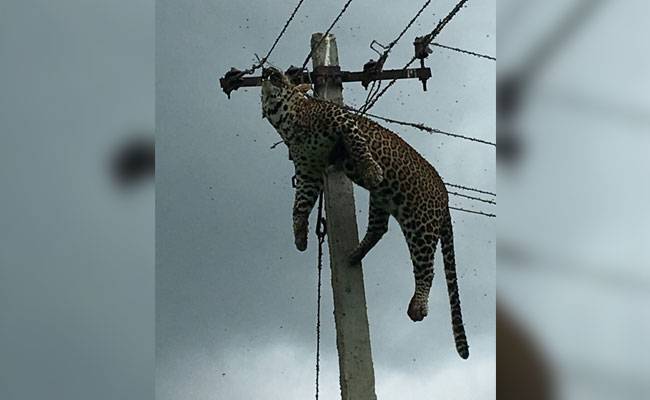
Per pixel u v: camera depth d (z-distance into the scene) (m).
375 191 12.98
